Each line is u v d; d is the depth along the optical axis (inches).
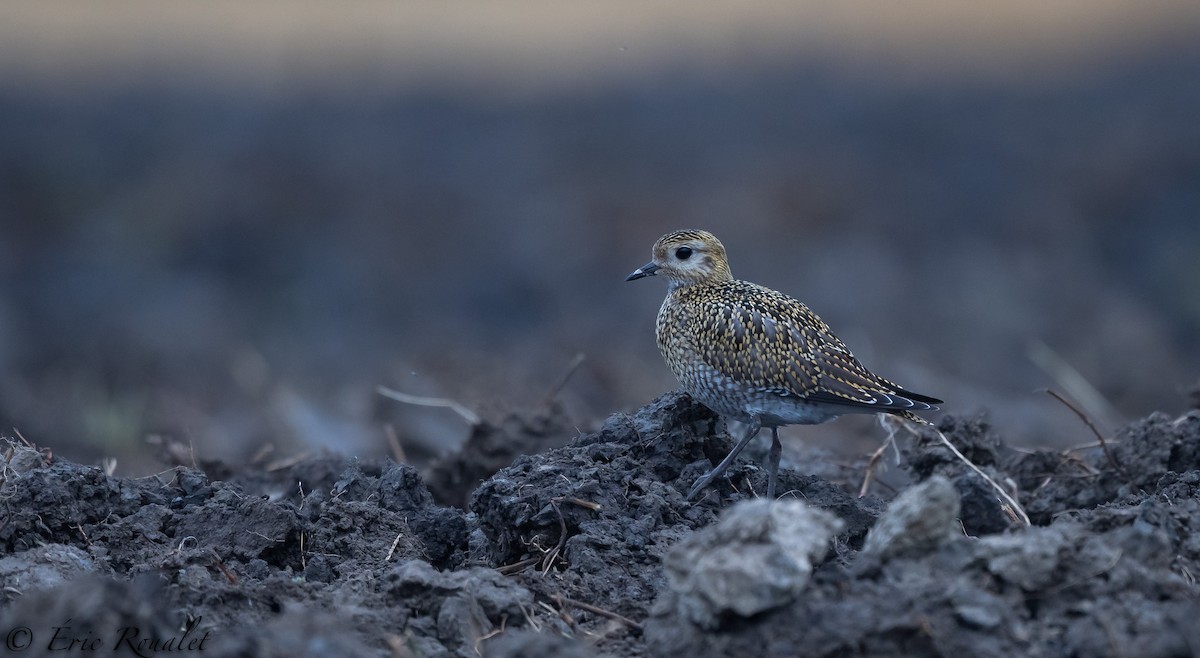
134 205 904.9
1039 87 1165.1
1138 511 283.6
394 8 1483.8
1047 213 898.7
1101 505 333.1
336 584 289.9
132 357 685.9
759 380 355.9
